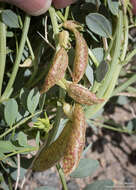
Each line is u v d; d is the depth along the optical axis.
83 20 0.19
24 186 0.26
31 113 0.17
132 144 0.29
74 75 0.16
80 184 0.27
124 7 0.17
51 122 0.20
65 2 0.17
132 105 0.30
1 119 0.19
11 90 0.19
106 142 0.29
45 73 0.20
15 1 0.16
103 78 0.17
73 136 0.16
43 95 0.17
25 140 0.17
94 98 0.16
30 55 0.19
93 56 0.17
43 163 0.17
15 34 0.18
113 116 0.30
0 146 0.17
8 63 0.21
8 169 0.20
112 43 0.17
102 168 0.28
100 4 0.18
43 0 0.16
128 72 0.25
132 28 0.26
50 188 0.19
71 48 0.17
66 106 0.17
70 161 0.16
